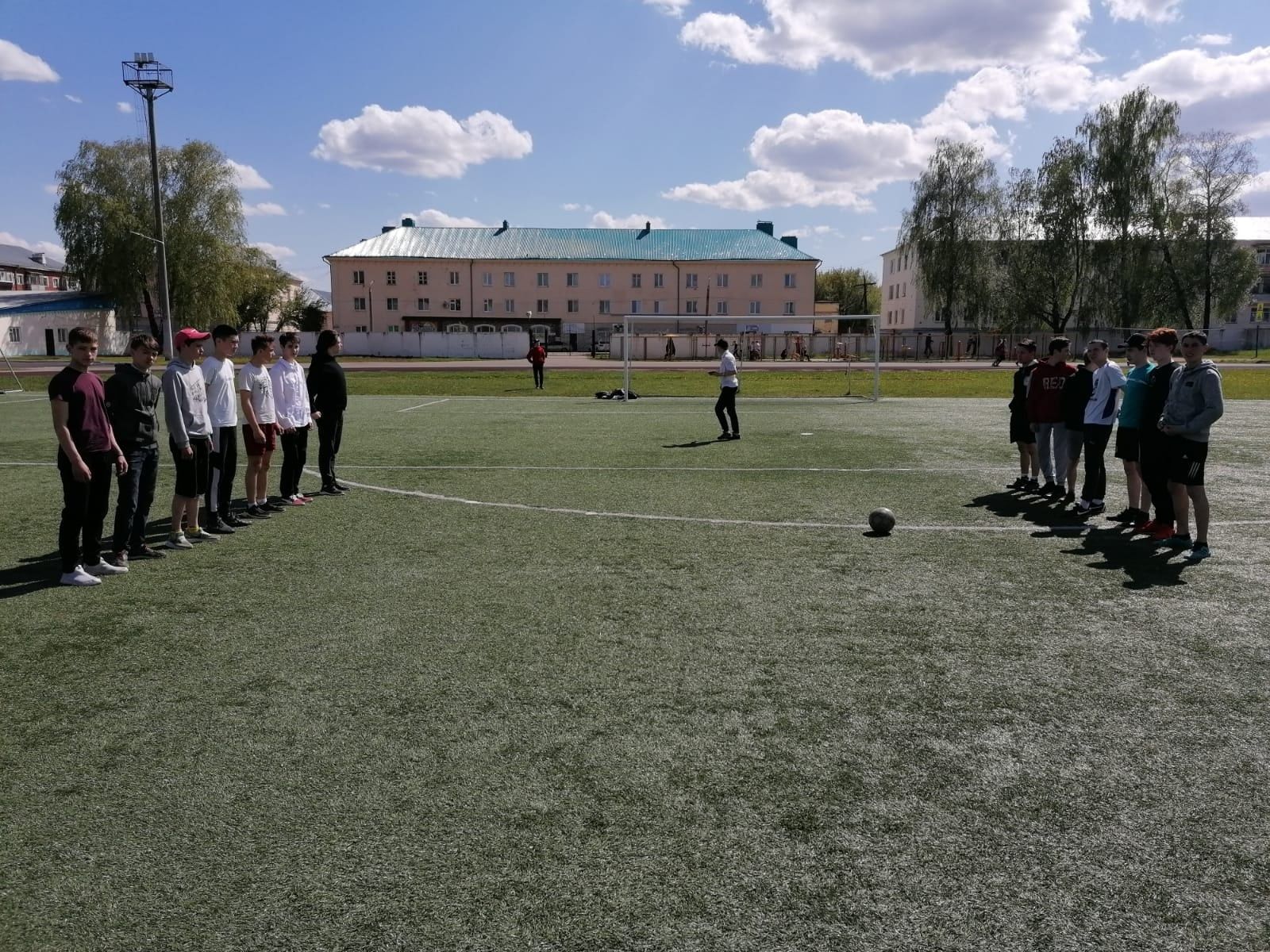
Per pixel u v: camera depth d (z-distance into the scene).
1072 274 59.50
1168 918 2.68
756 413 22.75
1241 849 3.04
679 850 3.02
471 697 4.35
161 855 3.00
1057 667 4.76
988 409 24.06
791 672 4.70
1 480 11.45
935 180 62.31
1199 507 7.15
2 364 43.28
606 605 5.92
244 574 6.75
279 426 9.27
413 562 7.14
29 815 3.27
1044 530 8.32
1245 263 59.06
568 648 5.07
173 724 4.05
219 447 8.18
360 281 79.06
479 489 10.83
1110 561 7.11
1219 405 6.94
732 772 3.59
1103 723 4.07
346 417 21.25
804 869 2.91
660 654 4.96
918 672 4.69
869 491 10.61
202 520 8.79
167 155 58.94
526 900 2.75
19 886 2.84
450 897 2.76
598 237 82.75
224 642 5.19
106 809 3.31
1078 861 2.98
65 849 3.05
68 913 2.70
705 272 80.44
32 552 7.47
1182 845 3.07
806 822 3.21
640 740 3.88
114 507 9.63
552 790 3.44
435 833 3.13
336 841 3.08
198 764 3.66
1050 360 9.80
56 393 6.30
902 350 62.16
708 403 26.36
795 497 10.23
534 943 2.55
